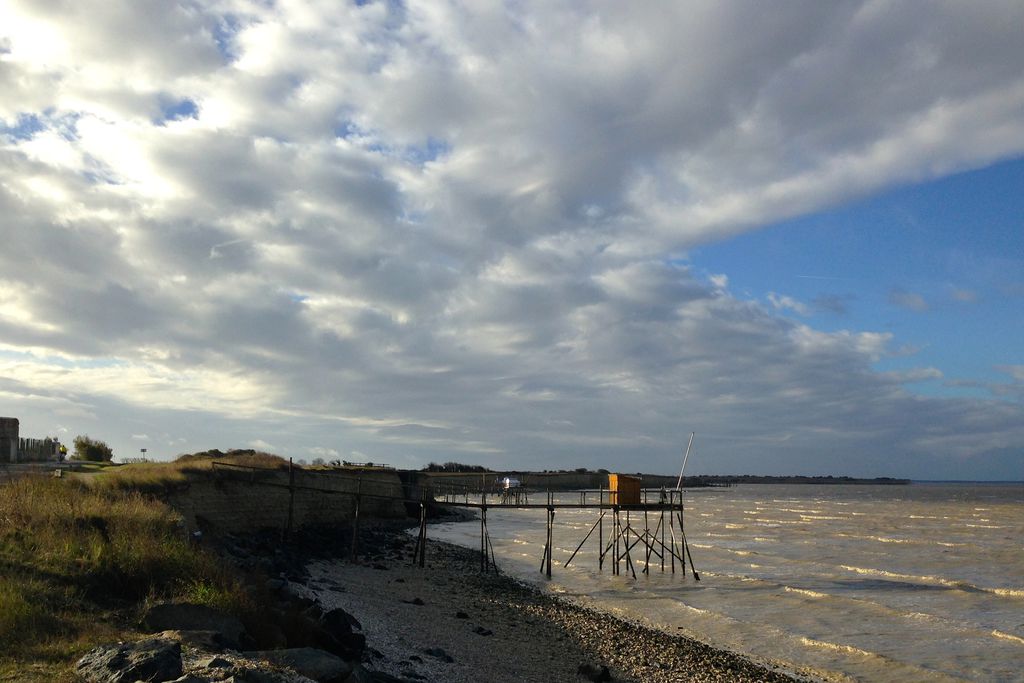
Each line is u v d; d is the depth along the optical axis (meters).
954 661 24.27
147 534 18.94
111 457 61.62
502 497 95.56
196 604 14.66
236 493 42.16
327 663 12.88
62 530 18.44
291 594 21.06
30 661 11.24
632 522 91.56
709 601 35.25
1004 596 36.88
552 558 52.25
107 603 15.32
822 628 29.22
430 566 45.44
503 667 21.11
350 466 83.94
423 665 19.55
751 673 22.47
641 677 21.78
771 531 76.00
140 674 10.46
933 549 58.03
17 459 50.88
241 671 11.02
